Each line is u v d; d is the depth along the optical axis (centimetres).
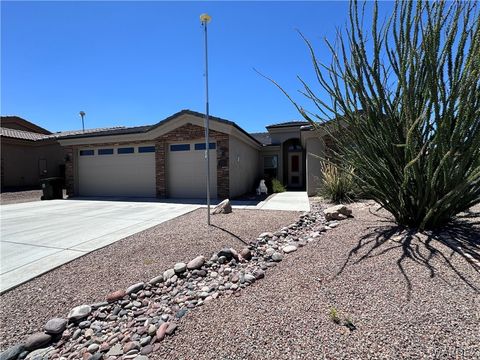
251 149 1510
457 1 331
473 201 385
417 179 364
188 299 286
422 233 371
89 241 489
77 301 285
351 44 402
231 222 584
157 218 707
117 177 1282
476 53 300
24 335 233
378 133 401
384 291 240
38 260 394
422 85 371
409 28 359
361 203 761
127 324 249
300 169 1761
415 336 180
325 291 255
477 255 288
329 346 181
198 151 1134
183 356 191
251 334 204
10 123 2425
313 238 440
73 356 210
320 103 445
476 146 318
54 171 1884
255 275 321
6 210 900
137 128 1328
